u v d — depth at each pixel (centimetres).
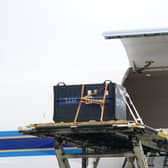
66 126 965
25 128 1008
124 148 1162
